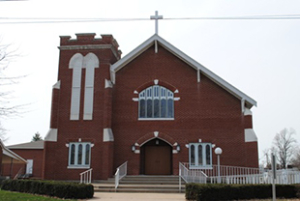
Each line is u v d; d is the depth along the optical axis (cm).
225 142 2614
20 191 2114
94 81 2764
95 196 1894
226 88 2658
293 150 8156
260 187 1834
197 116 2677
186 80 2748
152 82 2766
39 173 4184
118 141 2678
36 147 4244
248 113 2605
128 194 2009
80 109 2725
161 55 2811
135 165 2633
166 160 2745
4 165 4238
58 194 1811
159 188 2184
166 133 2666
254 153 2528
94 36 2833
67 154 2656
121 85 2775
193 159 2612
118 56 3183
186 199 1761
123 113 2725
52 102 2727
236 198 1764
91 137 2666
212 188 1712
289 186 1894
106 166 2547
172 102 2738
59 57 2836
